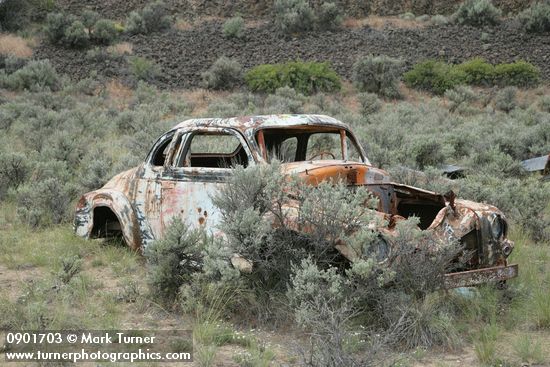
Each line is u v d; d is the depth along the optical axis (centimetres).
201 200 800
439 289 650
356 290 624
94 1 5538
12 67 4347
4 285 793
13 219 1144
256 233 660
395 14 5559
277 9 5338
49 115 2603
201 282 693
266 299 682
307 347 596
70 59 4628
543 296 706
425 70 4378
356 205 655
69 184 1272
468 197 1109
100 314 689
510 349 610
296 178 679
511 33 5141
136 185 890
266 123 792
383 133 1931
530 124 3033
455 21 5375
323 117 838
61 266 838
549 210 1186
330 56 4812
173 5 5516
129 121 2708
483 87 4425
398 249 637
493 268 690
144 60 4428
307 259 621
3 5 5069
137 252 903
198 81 4391
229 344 621
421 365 573
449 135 2058
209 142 1368
